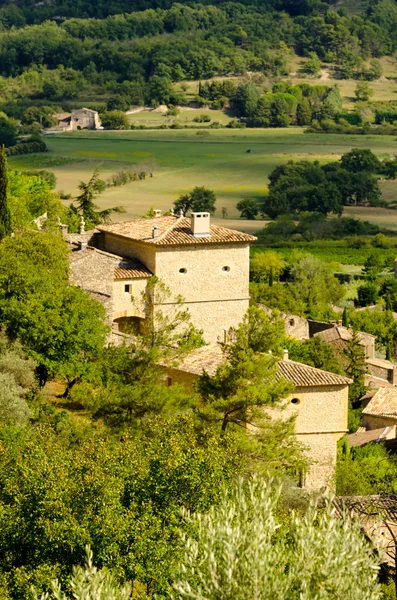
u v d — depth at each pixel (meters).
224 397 72.69
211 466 49.12
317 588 33.38
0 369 77.50
